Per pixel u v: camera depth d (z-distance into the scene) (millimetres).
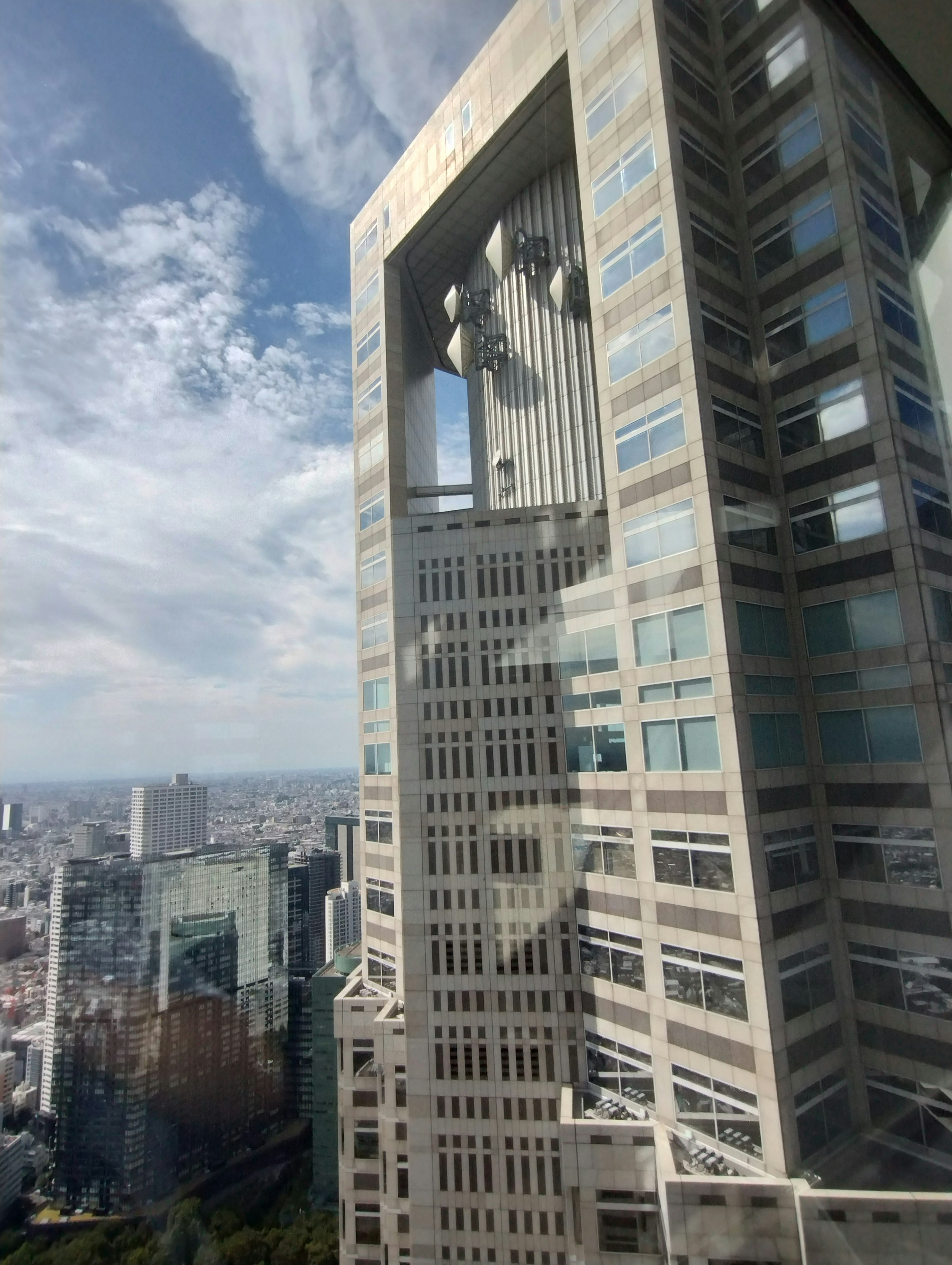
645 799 21250
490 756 26703
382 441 35250
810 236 19531
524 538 28484
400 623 28547
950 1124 14750
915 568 16828
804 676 19281
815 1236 15078
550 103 27047
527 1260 23750
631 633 21828
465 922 26078
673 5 22016
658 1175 19047
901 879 16594
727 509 19375
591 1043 23891
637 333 21750
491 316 33312
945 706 16344
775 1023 17031
